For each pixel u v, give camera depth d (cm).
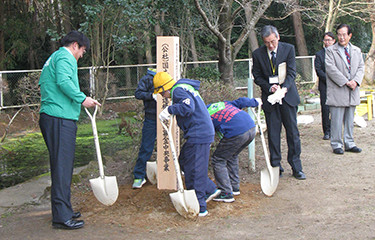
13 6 1585
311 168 577
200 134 401
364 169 557
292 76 509
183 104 388
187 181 416
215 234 367
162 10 995
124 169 588
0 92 1277
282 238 352
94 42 1394
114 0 987
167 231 377
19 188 546
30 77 1251
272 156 533
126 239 362
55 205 387
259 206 436
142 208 435
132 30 1287
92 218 415
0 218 427
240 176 552
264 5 901
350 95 637
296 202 443
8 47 1711
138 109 681
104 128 1108
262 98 525
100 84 1418
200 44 1609
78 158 748
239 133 424
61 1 1503
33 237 371
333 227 369
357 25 1986
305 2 1856
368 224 372
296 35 1966
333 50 637
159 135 477
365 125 837
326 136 754
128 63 1819
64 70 377
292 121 517
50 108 385
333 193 466
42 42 1817
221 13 895
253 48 1759
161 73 417
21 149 881
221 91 646
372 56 1512
